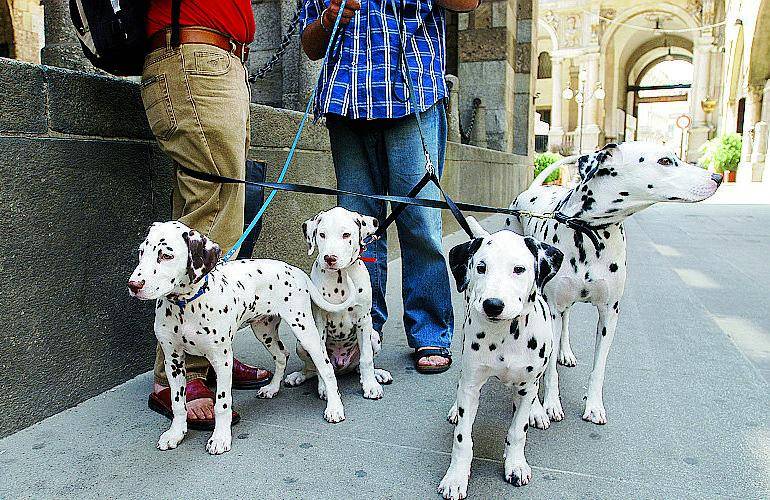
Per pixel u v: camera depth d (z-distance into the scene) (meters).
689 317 4.19
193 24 2.44
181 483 2.18
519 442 2.20
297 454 2.38
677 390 2.96
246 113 2.65
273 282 2.65
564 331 3.33
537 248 2.06
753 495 2.10
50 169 2.57
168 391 2.71
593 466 2.29
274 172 4.14
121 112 2.89
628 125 42.75
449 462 2.32
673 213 11.54
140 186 3.03
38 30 10.37
